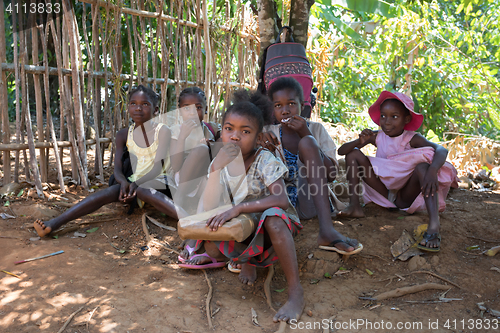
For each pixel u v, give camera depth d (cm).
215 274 266
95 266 264
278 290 249
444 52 811
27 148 381
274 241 226
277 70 364
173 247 303
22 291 229
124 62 637
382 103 328
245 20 588
